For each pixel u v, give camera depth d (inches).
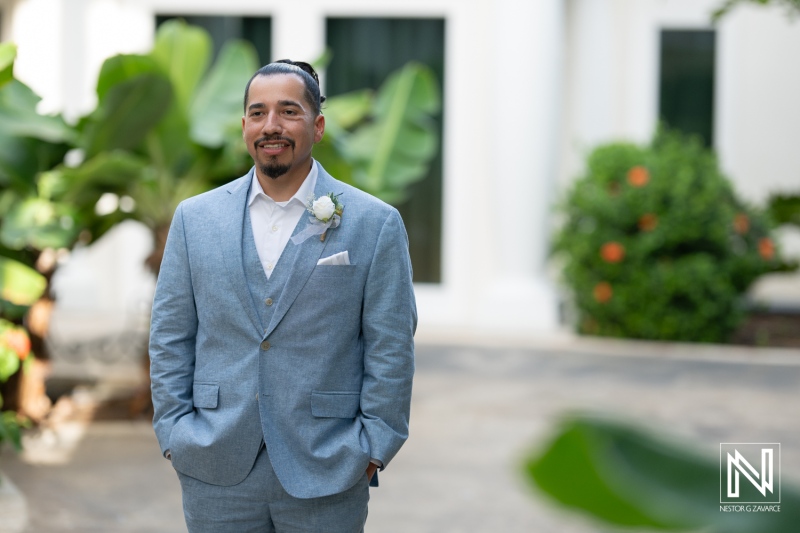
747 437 206.4
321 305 86.9
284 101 87.0
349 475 86.0
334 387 87.7
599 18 367.2
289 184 89.7
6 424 165.8
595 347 319.3
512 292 351.6
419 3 369.4
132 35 370.9
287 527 88.2
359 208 89.6
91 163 195.3
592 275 333.1
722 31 371.9
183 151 217.3
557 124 351.9
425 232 375.2
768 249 329.4
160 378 89.4
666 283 321.7
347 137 269.3
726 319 327.6
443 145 372.5
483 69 367.9
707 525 17.3
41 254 218.1
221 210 89.8
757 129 373.7
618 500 16.9
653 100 375.2
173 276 90.0
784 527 17.7
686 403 241.3
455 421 225.1
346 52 374.9
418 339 335.3
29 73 360.2
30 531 149.8
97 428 216.5
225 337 87.7
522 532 151.6
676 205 324.5
